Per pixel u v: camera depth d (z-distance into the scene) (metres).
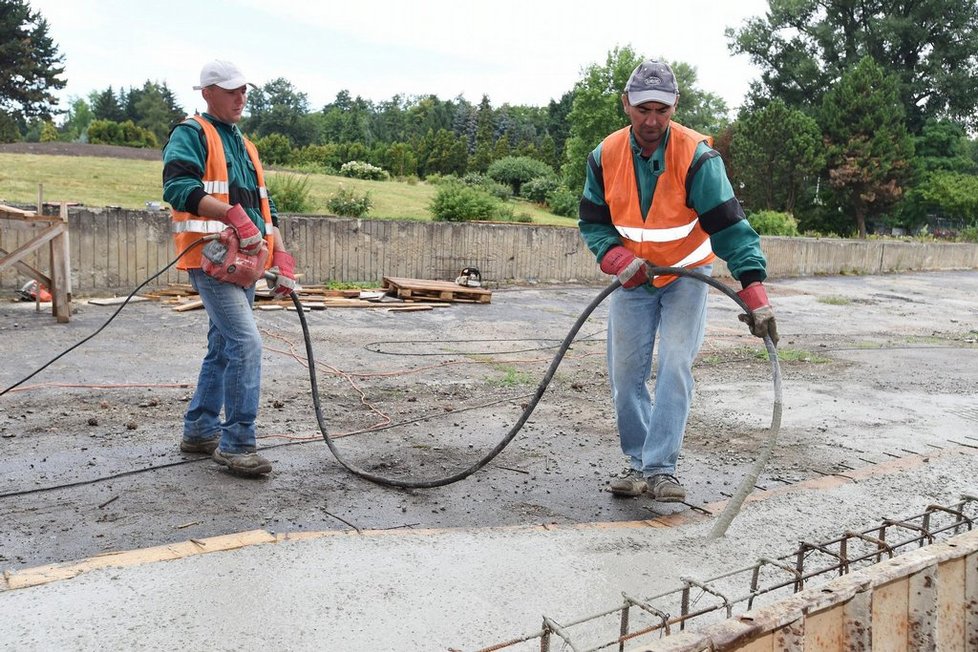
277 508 3.92
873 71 42.78
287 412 5.97
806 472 5.06
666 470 4.14
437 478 4.61
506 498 4.30
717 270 19.42
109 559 3.11
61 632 2.53
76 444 4.81
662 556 3.46
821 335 12.18
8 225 8.74
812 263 23.41
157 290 11.92
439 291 13.22
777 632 1.70
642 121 3.76
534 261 16.88
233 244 4.07
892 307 16.86
